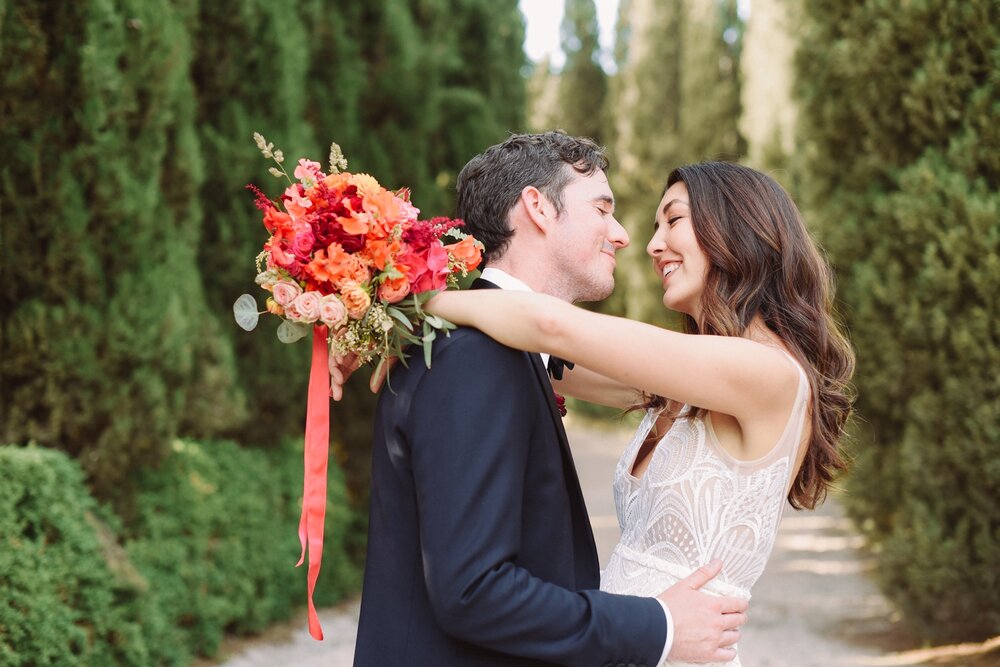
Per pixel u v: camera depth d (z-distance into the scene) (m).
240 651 4.46
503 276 1.82
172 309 3.82
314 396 1.70
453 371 1.54
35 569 2.98
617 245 1.88
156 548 3.89
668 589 1.66
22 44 3.31
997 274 3.83
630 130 17.75
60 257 3.46
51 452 3.24
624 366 1.60
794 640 4.83
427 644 1.56
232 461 4.71
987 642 4.30
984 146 3.97
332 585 5.49
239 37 4.79
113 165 3.57
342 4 5.93
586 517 1.68
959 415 4.00
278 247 1.62
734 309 1.87
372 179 1.65
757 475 1.78
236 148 4.78
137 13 3.68
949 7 4.07
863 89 4.54
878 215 4.41
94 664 3.19
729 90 16.58
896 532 4.41
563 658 1.45
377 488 1.67
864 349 4.50
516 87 7.92
